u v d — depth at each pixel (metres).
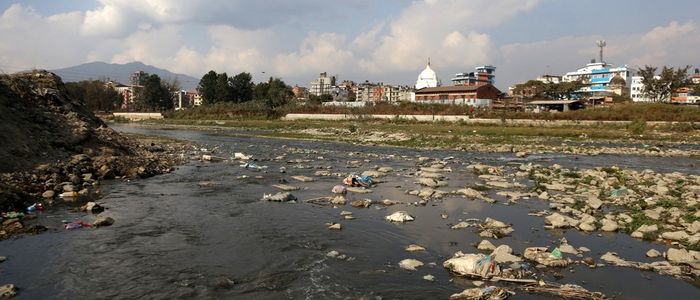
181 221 17.89
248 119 113.38
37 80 37.03
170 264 13.24
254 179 28.20
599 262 13.50
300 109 113.50
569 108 104.81
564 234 16.53
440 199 22.53
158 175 29.33
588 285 11.88
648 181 26.62
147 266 13.04
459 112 93.38
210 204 20.94
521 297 11.12
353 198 22.67
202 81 151.50
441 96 126.88
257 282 12.02
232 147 52.53
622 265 13.23
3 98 28.42
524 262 13.36
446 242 15.53
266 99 136.12
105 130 38.59
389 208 20.50
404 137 62.03
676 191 23.31
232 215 18.97
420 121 87.75
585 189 24.50
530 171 31.95
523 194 23.45
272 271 12.81
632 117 78.81
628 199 21.84
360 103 116.88
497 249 14.19
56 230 16.23
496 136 62.78
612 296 11.22
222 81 148.00
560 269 12.97
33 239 15.14
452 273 12.72
